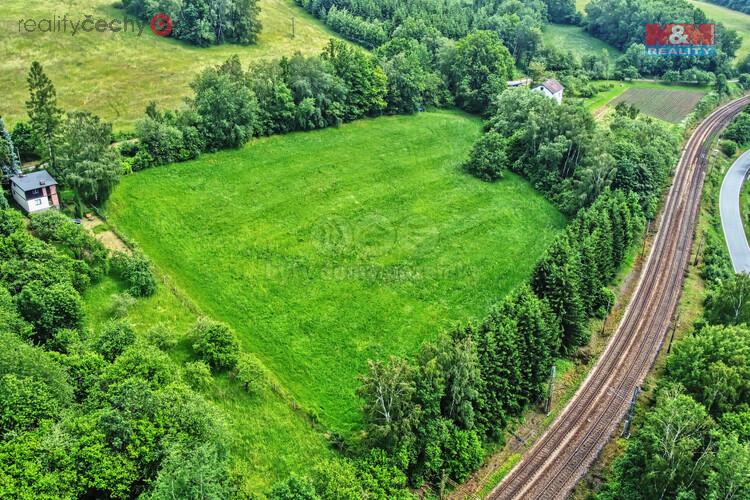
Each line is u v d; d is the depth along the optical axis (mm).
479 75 166250
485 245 107625
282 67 137500
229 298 87562
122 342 69188
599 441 74438
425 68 171000
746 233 127375
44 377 58281
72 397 59219
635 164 120562
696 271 108875
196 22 168000
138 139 118062
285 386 75375
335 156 130750
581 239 95000
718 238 122812
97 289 82750
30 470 50000
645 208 119312
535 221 116438
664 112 178250
